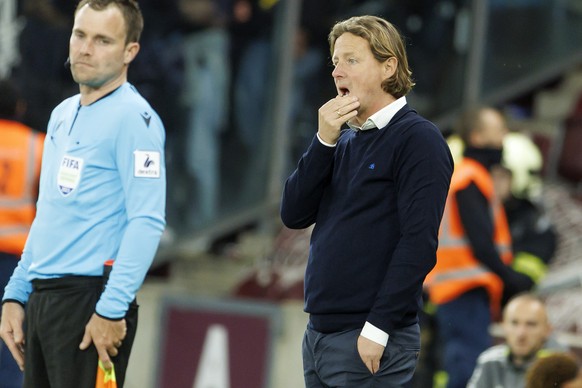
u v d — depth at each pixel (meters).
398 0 38.41
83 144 19.16
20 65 34.69
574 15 40.75
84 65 19.11
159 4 35.62
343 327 17.98
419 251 17.45
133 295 18.91
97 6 19.16
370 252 17.86
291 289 36.59
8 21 34.72
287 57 37.25
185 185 36.53
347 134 18.61
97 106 19.31
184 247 36.81
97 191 19.11
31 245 19.86
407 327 18.06
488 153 30.83
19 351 20.05
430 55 39.00
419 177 17.58
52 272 19.17
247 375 35.97
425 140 17.69
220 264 38.03
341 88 18.14
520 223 34.44
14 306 20.09
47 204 19.38
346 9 37.88
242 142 37.09
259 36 36.97
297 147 37.78
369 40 17.98
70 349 19.12
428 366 32.56
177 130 36.25
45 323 19.19
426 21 38.81
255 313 36.16
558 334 35.12
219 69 36.56
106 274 19.03
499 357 28.50
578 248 38.03
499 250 32.03
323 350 18.14
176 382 35.94
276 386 36.03
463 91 39.50
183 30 36.00
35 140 28.41
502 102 40.19
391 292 17.42
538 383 23.72
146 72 35.72
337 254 17.97
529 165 35.84
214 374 36.00
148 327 36.31
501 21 39.91
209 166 36.72
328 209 18.34
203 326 36.12
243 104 36.97
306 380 18.62
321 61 37.72
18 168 28.17
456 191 30.59
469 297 31.00
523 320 28.06
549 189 40.66
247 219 37.31
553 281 34.75
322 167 18.23
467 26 39.34
